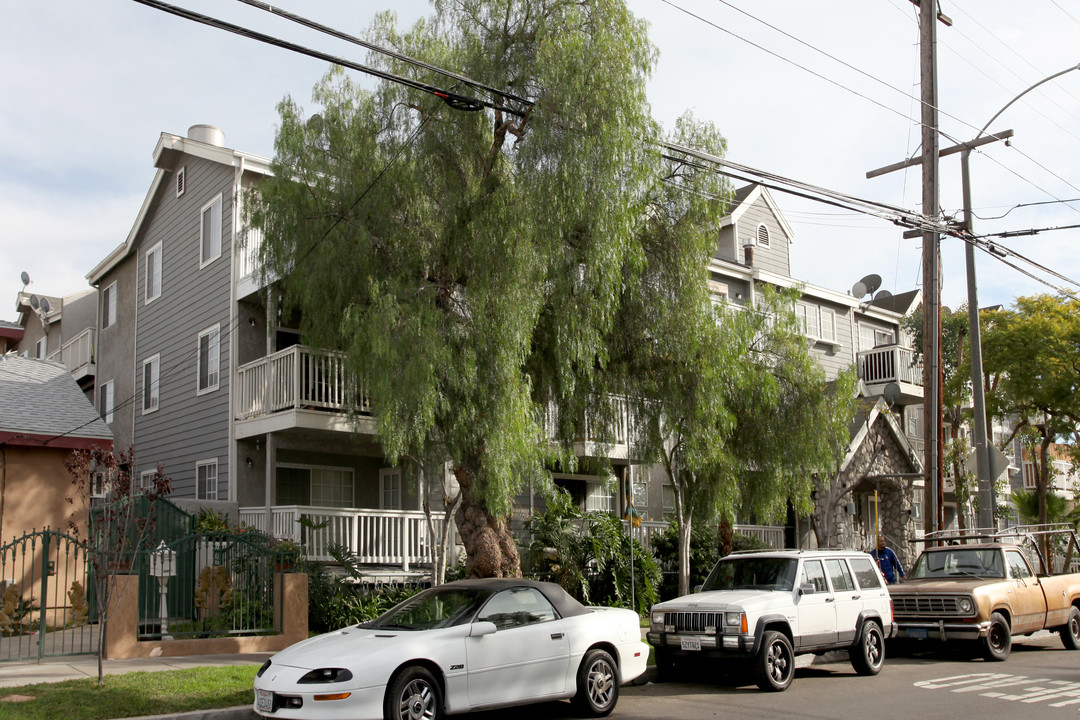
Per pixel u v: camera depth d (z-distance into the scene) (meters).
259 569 14.20
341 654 8.35
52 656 12.17
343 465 21.14
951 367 31.62
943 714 9.52
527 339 12.10
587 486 23.59
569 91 11.99
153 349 25.30
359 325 11.79
